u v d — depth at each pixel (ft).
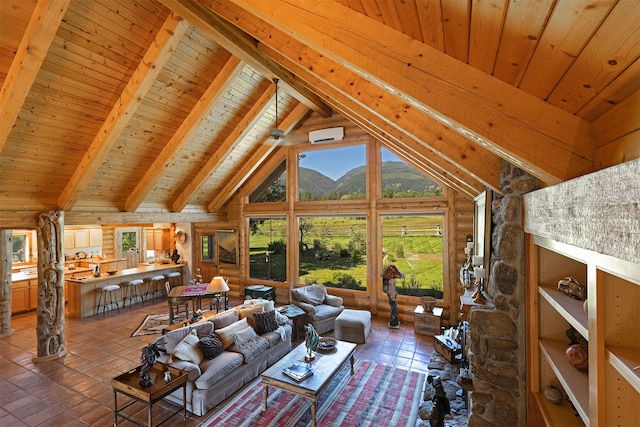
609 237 2.98
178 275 30.53
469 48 4.09
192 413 11.94
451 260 20.81
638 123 3.04
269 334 16.15
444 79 4.58
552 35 2.96
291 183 26.50
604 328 4.03
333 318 20.98
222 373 12.66
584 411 4.59
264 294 24.27
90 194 18.48
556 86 3.85
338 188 25.21
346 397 13.00
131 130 16.42
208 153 21.56
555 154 4.27
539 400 7.18
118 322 22.48
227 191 26.68
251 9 5.59
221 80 16.34
